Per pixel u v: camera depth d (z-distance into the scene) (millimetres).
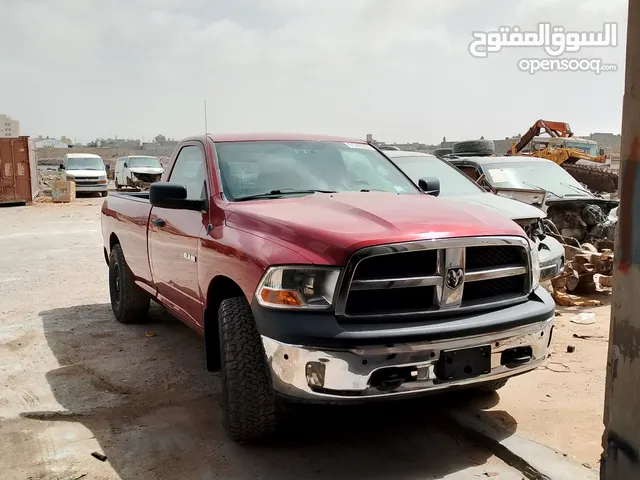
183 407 4363
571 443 3646
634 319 2180
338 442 3814
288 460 3586
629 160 2178
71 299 7809
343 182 4777
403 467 3496
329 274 3172
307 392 3146
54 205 23938
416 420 4121
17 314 7027
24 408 4352
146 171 30453
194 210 4477
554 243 6547
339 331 3096
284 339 3166
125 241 6234
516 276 3646
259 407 3543
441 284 3297
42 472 3469
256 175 4578
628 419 2219
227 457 3625
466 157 9992
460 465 3514
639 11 2111
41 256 11266
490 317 3377
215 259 3990
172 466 3533
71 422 4148
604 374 4750
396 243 3201
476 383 3344
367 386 3111
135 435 3932
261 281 3367
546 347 3635
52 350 5680
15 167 23609
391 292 3279
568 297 6961
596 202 8641
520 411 4121
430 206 3893
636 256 2166
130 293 6398
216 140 4910
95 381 4879
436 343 3180
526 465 3410
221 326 3666
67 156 30578
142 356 5500
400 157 8539
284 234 3492
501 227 3557
